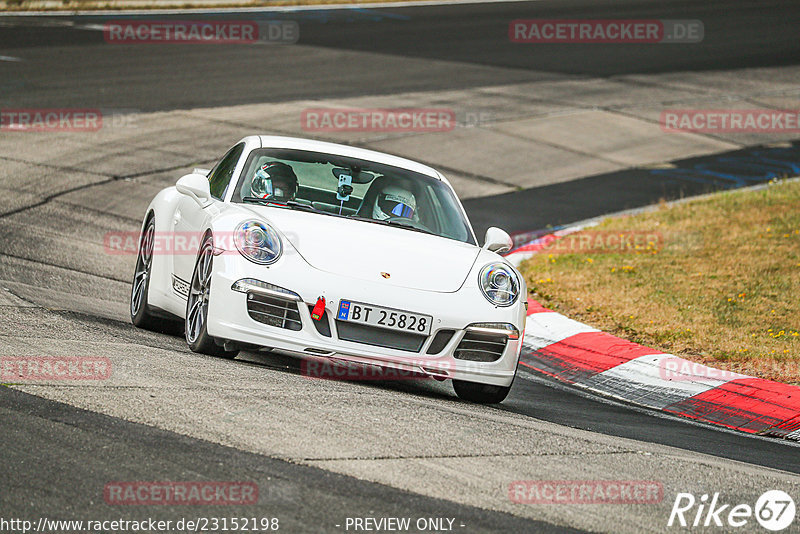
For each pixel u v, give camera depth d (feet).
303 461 50.78
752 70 333.21
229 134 206.59
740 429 82.94
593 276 133.80
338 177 86.58
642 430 75.46
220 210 79.87
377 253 76.13
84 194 155.33
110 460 48.01
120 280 111.86
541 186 199.62
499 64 315.58
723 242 151.53
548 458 57.88
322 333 72.02
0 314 79.51
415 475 51.01
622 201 191.31
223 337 72.54
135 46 297.12
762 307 118.11
